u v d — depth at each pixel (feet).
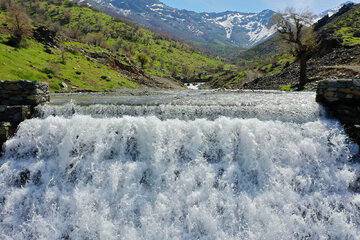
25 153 29.25
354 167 27.07
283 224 22.57
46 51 145.59
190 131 28.96
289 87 98.99
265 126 28.81
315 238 22.31
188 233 22.36
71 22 559.38
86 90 93.35
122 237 21.88
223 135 28.71
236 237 21.89
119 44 506.48
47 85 40.40
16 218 23.76
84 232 22.35
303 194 25.34
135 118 29.91
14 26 159.63
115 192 24.98
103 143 28.60
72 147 28.19
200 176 25.96
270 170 26.73
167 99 57.26
